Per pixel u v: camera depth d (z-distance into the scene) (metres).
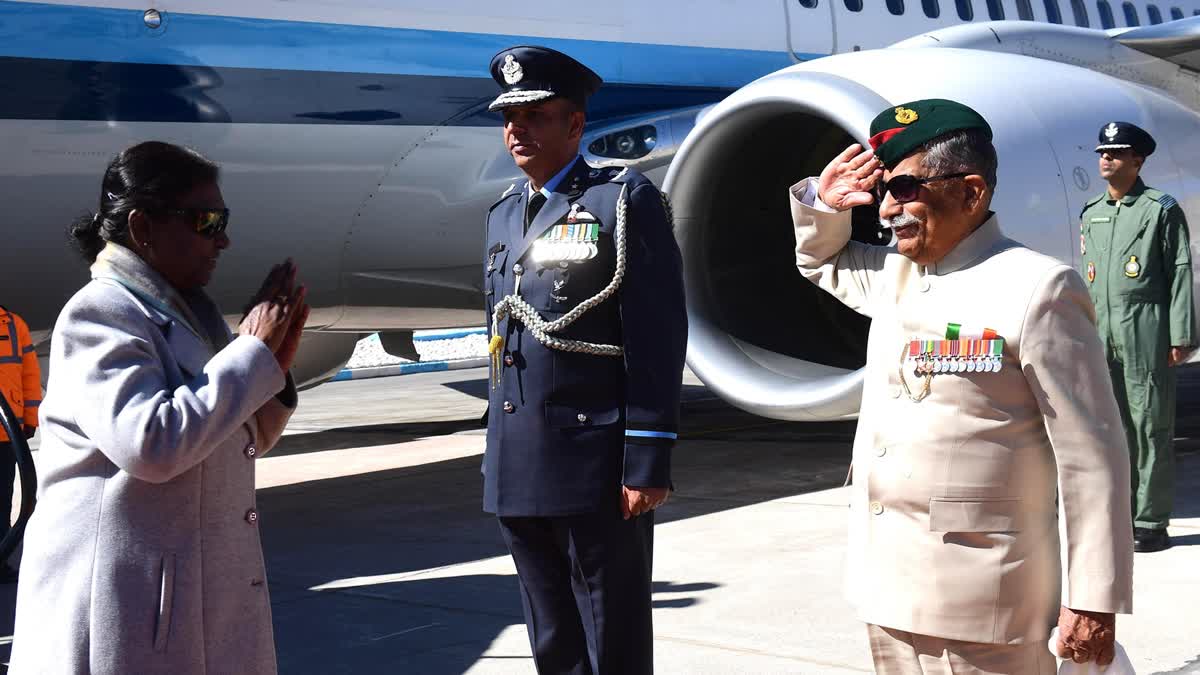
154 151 1.93
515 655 3.59
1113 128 4.48
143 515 1.86
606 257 2.56
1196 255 6.30
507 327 2.63
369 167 6.16
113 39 5.35
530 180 2.74
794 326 6.56
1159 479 4.47
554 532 2.63
